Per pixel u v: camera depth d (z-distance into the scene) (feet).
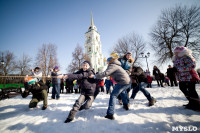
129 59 9.89
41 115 8.00
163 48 48.96
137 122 5.92
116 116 7.00
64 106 10.50
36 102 9.93
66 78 7.19
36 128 5.82
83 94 7.39
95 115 7.33
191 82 7.42
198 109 6.95
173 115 6.52
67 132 5.19
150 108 8.20
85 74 7.40
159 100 10.89
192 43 43.24
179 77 8.17
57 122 6.48
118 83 7.41
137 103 10.28
